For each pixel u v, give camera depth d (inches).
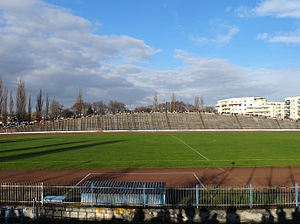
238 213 543.8
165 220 552.1
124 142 1878.7
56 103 5004.9
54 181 810.8
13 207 577.6
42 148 1556.3
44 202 599.5
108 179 834.8
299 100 5467.5
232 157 1214.3
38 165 1052.5
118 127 3193.9
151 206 572.1
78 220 566.6
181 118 3577.8
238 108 6594.5
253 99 6387.8
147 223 546.3
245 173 908.6
